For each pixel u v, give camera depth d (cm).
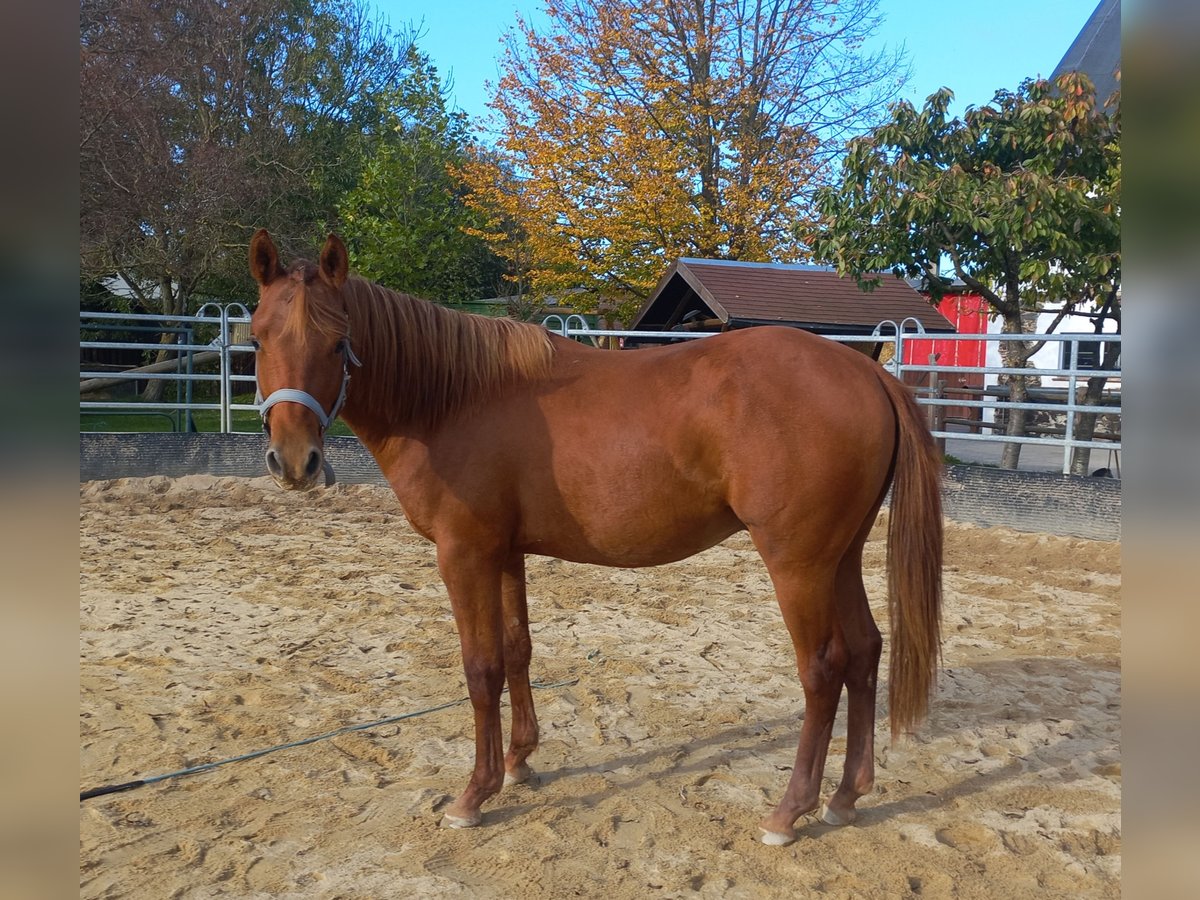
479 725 321
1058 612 590
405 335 313
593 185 1856
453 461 314
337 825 316
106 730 393
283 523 859
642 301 1911
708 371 303
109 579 639
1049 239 920
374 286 320
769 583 670
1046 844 302
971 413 1788
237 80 1856
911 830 313
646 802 334
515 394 317
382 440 325
